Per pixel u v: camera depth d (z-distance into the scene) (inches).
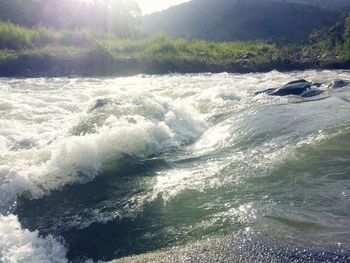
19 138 267.6
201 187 185.6
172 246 141.3
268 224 140.8
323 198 159.8
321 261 114.1
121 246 149.7
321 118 274.2
